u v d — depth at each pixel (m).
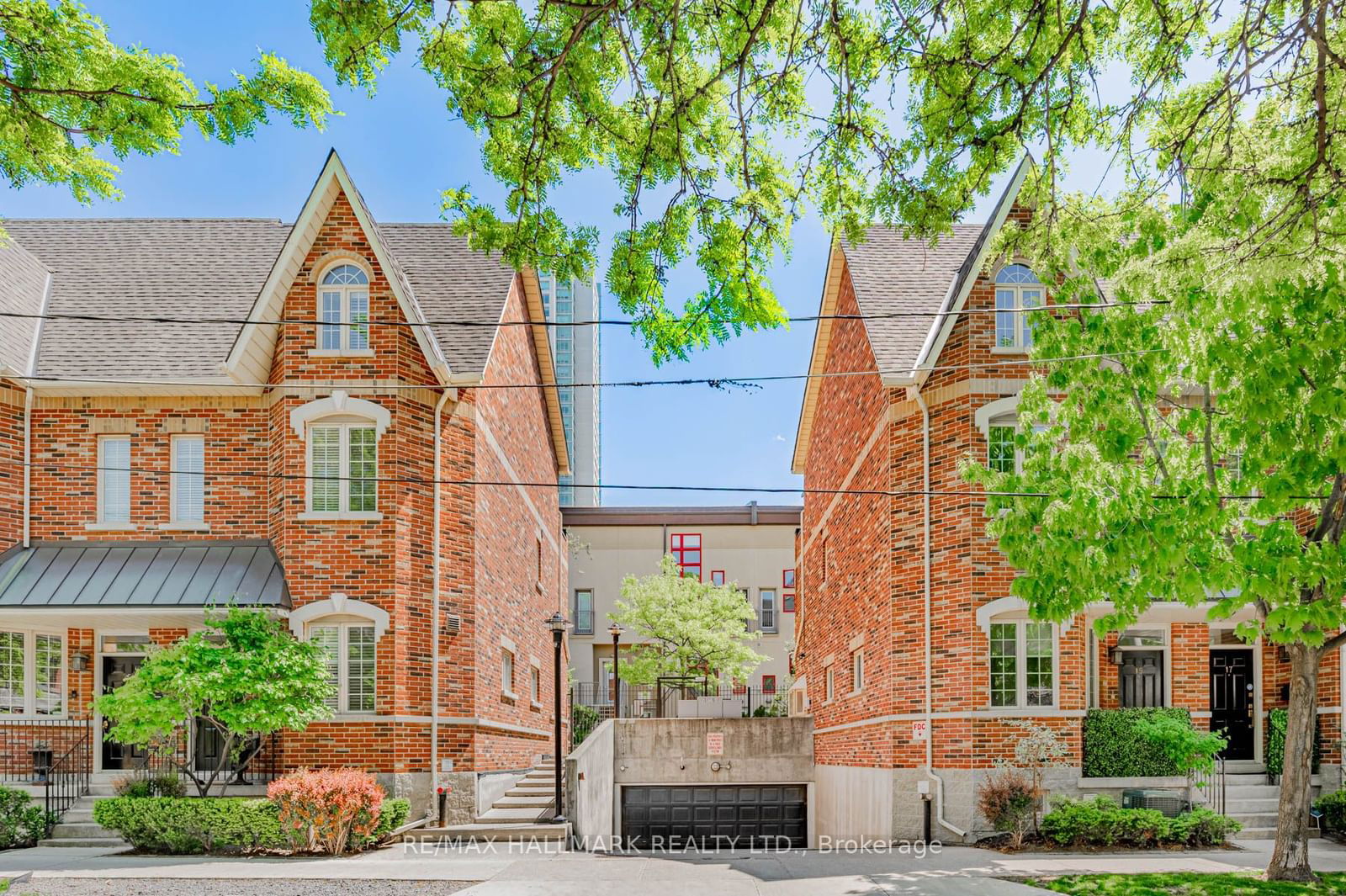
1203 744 20.50
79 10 11.02
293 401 22.20
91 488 23.03
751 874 16.41
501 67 11.31
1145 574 14.42
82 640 23.22
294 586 21.55
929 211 12.46
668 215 12.64
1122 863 17.16
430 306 24.80
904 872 16.50
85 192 12.67
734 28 11.62
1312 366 12.16
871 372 21.84
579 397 136.12
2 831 19.34
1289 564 12.90
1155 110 12.49
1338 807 20.53
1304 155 11.59
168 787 20.25
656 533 48.66
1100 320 15.35
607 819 27.36
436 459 22.48
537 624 31.47
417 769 21.28
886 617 22.05
